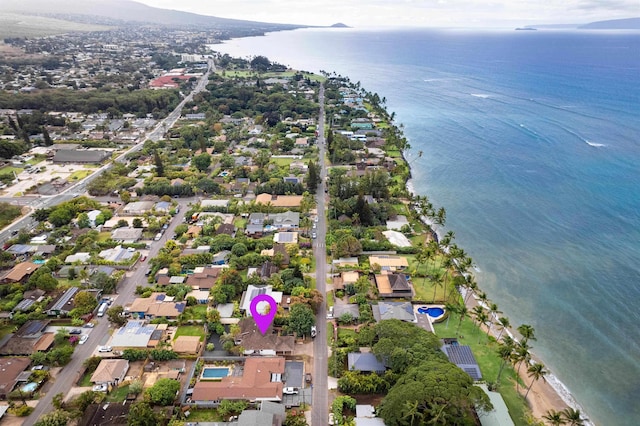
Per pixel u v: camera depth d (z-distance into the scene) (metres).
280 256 138.88
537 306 126.50
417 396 78.19
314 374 98.62
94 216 168.88
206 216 171.12
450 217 180.12
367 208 166.38
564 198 195.50
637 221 172.75
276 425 82.50
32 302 119.81
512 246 157.75
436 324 116.62
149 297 122.69
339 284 130.25
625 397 97.44
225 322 113.31
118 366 96.81
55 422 80.62
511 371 101.75
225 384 92.44
